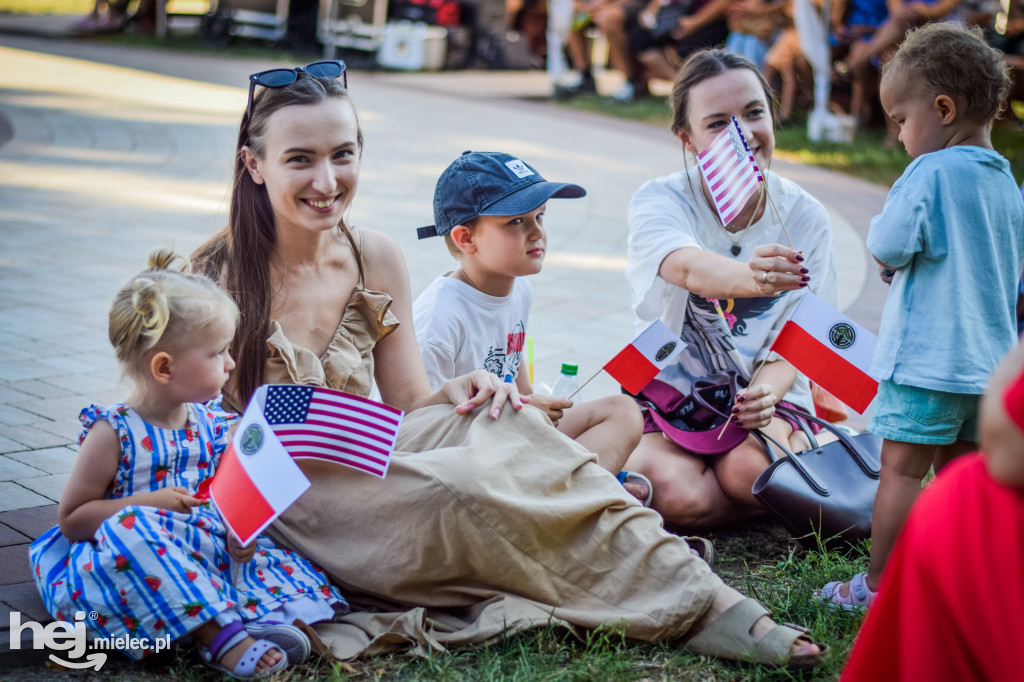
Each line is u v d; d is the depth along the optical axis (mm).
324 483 2707
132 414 2604
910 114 2900
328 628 2592
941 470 2998
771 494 3193
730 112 3432
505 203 3135
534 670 2418
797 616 2785
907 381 2738
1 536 3016
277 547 2758
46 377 4480
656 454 3445
